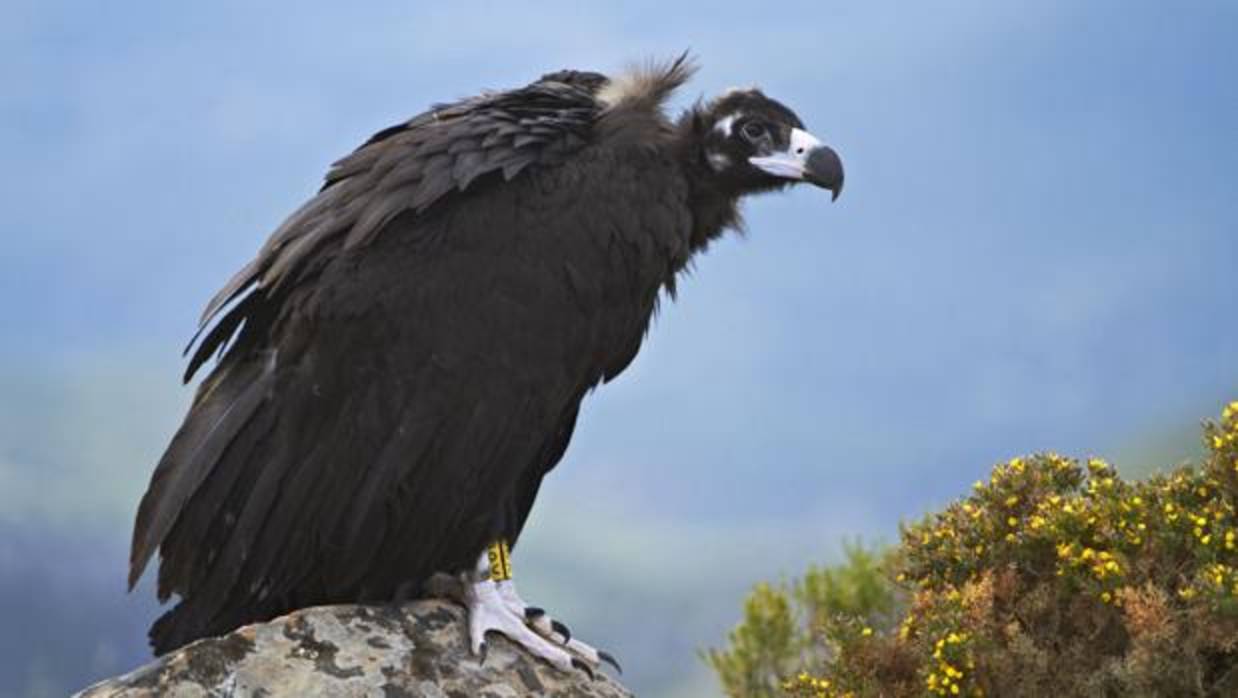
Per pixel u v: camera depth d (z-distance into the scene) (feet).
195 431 39.83
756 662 66.80
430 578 40.68
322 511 39.42
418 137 41.22
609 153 41.09
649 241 40.78
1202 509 42.24
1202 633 40.32
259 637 38.17
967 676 42.04
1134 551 42.19
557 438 42.78
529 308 39.83
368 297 39.42
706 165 43.62
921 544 44.96
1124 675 40.83
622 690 40.40
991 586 42.98
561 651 39.88
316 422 39.34
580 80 44.57
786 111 44.11
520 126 41.14
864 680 43.55
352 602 40.22
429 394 39.34
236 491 39.47
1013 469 44.73
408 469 39.24
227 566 39.55
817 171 43.37
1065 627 42.80
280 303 40.37
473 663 39.14
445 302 39.52
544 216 40.22
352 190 40.83
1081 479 44.80
